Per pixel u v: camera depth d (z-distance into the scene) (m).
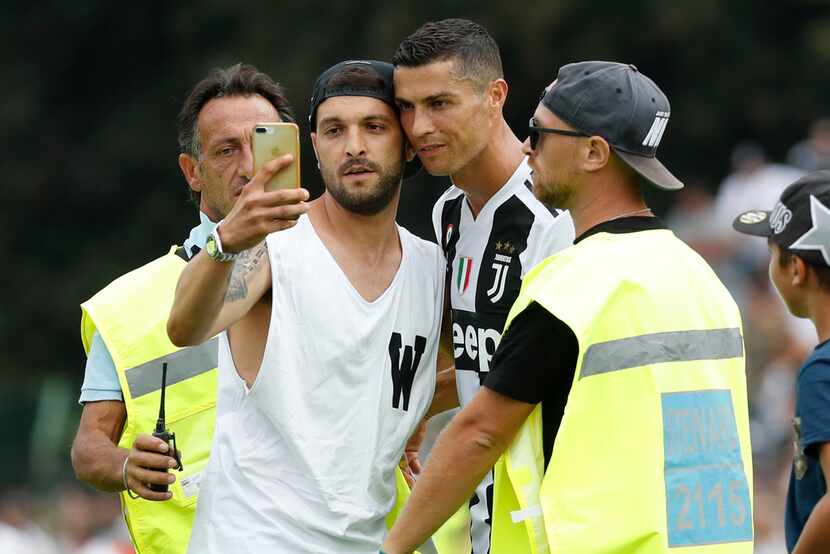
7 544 49.06
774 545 37.72
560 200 16.66
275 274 17.12
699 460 15.74
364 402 17.55
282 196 15.45
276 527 17.14
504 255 18.64
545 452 16.06
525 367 15.85
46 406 65.31
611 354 15.62
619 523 15.45
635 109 16.31
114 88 80.94
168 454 18.58
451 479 16.14
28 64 81.31
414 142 18.03
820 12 75.62
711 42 72.88
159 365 20.12
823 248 16.08
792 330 50.94
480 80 18.05
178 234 77.31
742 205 56.56
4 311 77.50
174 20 78.12
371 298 17.78
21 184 78.50
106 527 48.16
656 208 74.00
